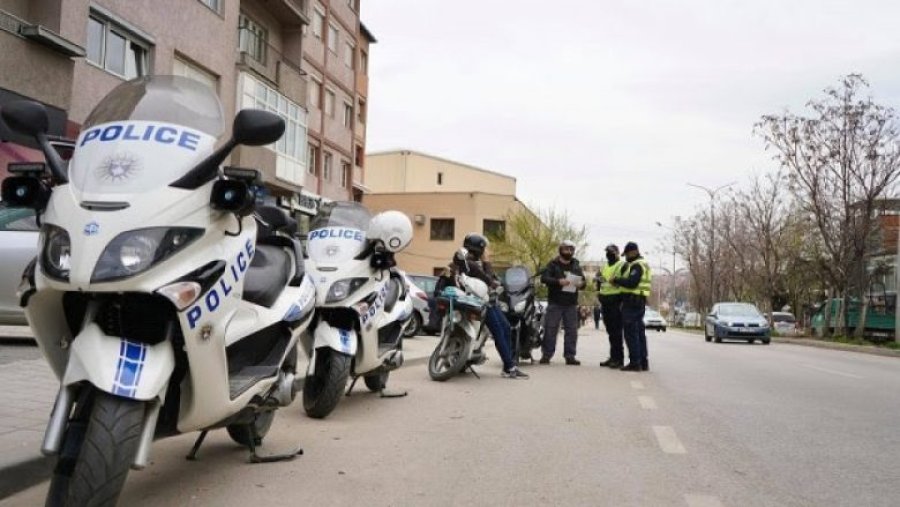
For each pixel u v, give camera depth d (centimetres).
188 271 388
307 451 595
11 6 1484
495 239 5834
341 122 4316
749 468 577
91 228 363
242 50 2689
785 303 5944
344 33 4309
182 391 412
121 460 349
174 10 2097
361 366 752
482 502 476
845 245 3048
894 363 1886
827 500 498
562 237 5891
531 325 1253
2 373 765
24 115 411
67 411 361
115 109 429
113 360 360
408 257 5984
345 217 755
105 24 1827
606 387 1008
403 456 588
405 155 6788
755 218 4284
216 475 518
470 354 1012
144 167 391
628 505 476
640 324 1255
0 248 1009
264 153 2600
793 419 805
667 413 812
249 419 504
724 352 2016
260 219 572
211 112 447
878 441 697
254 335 500
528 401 866
